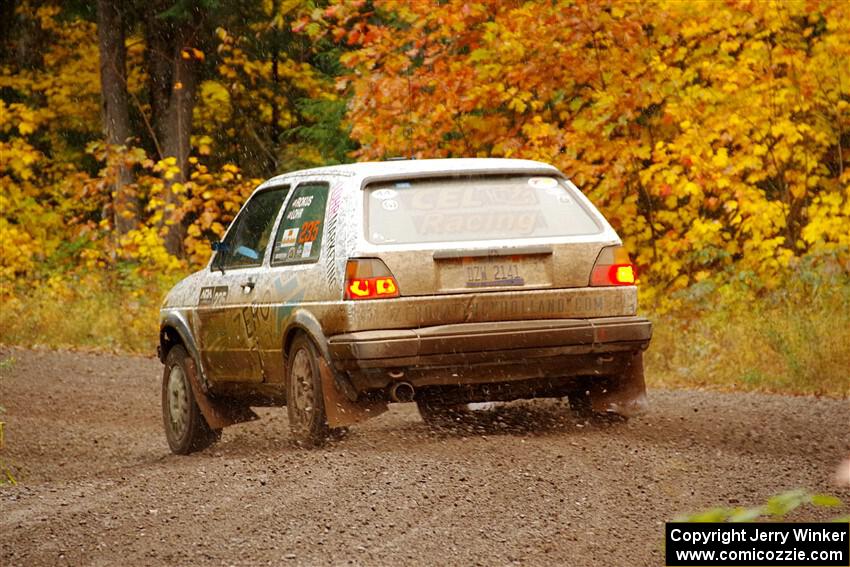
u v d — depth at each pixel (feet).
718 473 51.19
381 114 117.70
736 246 118.62
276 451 61.26
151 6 190.49
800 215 124.77
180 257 180.86
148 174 202.08
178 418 70.49
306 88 192.95
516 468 52.31
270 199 67.00
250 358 64.39
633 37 117.29
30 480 61.00
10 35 208.74
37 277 154.10
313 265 59.16
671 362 97.76
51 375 106.52
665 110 118.32
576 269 57.82
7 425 81.30
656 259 123.44
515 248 57.00
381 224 57.06
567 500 46.78
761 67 120.26
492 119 123.65
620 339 57.67
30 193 188.34
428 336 55.31
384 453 56.80
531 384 58.65
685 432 61.82
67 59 208.23
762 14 117.70
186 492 50.98
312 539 42.34
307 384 59.16
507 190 59.00
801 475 50.78
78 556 41.45
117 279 147.64
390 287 55.77
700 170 114.62
